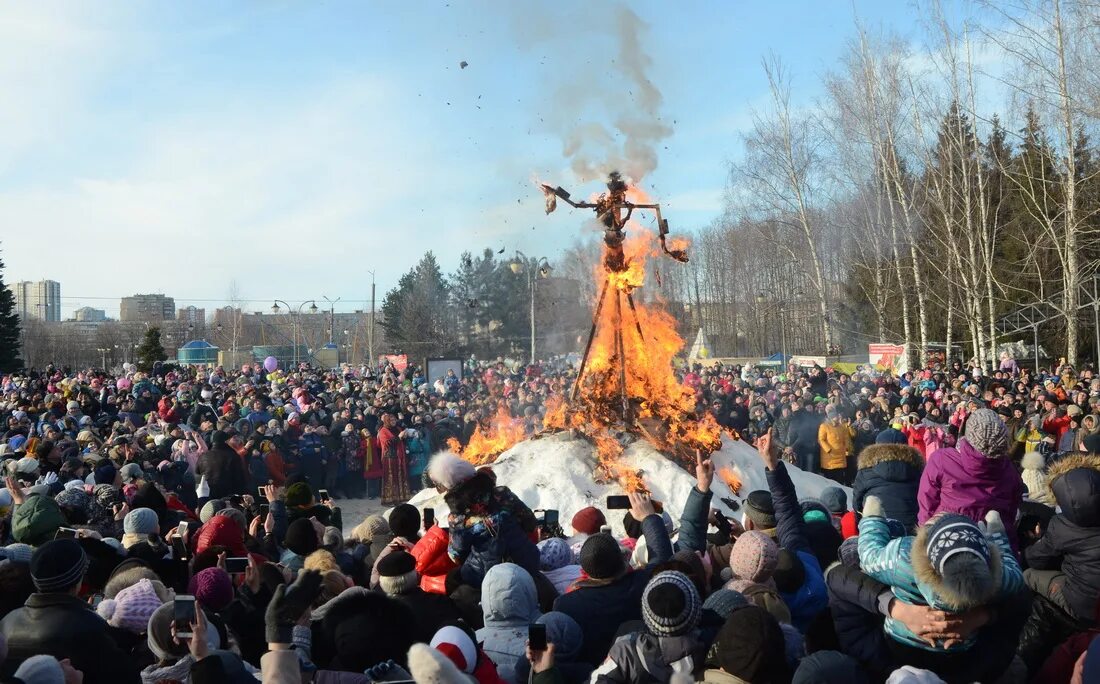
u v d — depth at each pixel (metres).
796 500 5.52
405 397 20.73
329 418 20.53
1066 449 13.61
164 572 6.21
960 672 3.51
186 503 13.69
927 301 40.50
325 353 60.50
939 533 3.29
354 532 7.76
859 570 3.79
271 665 3.41
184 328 101.38
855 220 38.69
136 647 4.61
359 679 3.72
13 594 5.06
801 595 4.89
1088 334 38.59
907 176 37.22
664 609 3.62
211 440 15.70
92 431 14.39
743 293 59.06
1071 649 3.90
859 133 36.09
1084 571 4.27
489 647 4.53
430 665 2.89
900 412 17.64
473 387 26.16
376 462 19.19
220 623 4.64
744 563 4.50
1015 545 5.48
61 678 3.43
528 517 6.23
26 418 16.83
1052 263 38.16
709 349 50.75
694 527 5.44
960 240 35.78
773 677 3.27
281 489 8.95
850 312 45.47
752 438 18.28
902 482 5.85
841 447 16.88
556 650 4.27
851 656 3.70
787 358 42.72
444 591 5.61
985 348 35.75
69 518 7.82
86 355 91.69
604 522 6.27
